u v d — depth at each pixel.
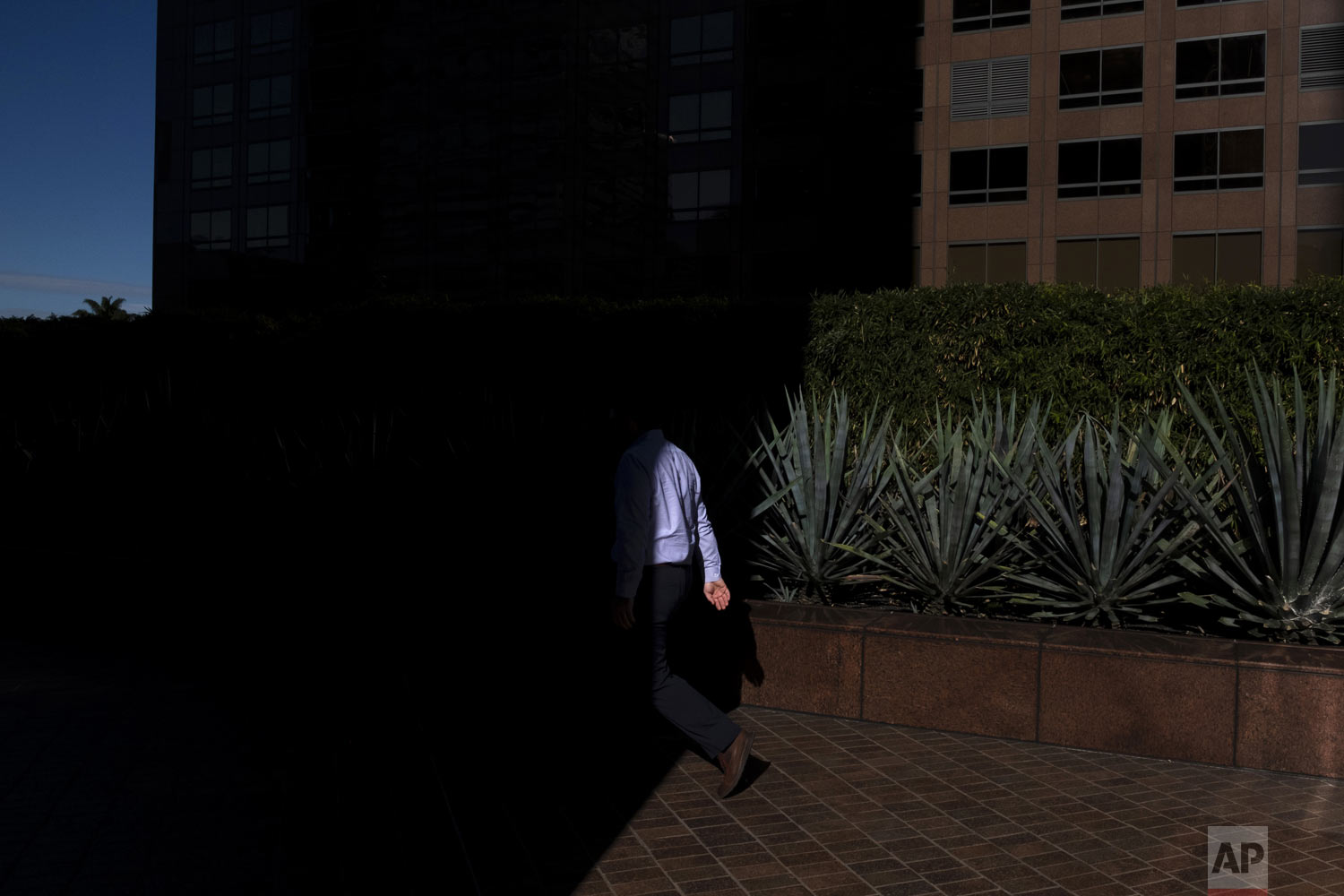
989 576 6.00
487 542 7.30
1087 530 5.82
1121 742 4.90
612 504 7.66
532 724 5.42
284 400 13.95
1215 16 35.12
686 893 3.41
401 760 4.82
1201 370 9.40
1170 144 35.62
